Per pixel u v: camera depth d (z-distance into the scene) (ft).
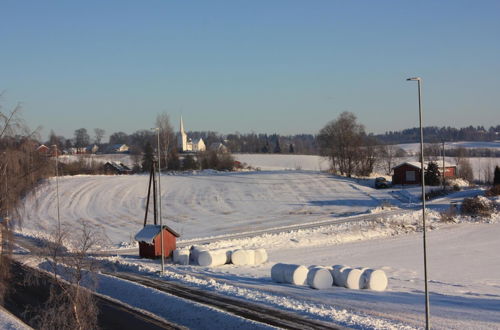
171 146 416.26
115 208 254.27
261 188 297.12
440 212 208.23
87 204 263.29
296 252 146.92
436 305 80.69
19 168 96.43
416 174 311.68
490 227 185.68
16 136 98.07
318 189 293.02
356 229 180.04
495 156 569.64
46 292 94.48
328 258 136.15
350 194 277.64
